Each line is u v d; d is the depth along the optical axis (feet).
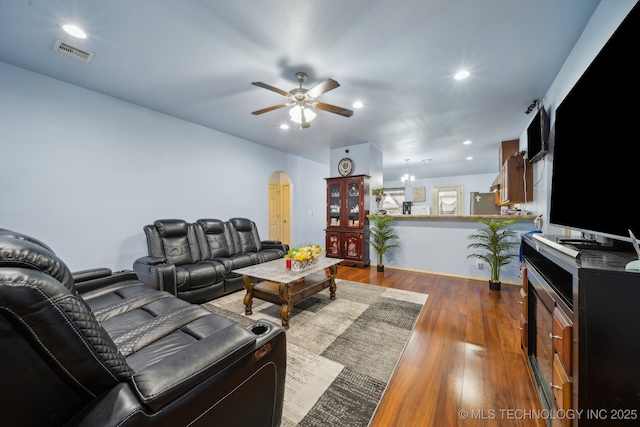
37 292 1.88
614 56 3.61
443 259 13.75
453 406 4.59
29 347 1.90
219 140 14.03
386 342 6.79
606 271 2.60
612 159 3.62
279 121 12.50
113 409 2.08
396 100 9.94
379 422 4.27
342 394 4.91
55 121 8.48
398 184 29.99
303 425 4.20
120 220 10.11
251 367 3.25
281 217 22.71
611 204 3.61
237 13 5.57
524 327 5.80
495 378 5.32
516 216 11.34
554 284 3.92
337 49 6.82
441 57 7.16
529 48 6.75
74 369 2.09
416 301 9.78
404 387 5.10
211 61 7.41
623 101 3.40
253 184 16.24
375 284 12.07
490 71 7.86
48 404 2.06
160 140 11.39
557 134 5.62
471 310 8.89
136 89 9.18
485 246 11.33
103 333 2.38
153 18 5.74
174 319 4.97
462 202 26.55
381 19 5.73
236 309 9.08
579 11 5.50
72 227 8.86
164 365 2.56
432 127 13.20
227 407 2.92
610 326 2.60
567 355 2.94
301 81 8.16
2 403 1.84
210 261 10.87
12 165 7.70
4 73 7.55
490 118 11.85
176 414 2.39
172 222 10.98
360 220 15.90
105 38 6.44
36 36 6.36
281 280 7.80
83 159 9.11
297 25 5.94
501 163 16.07
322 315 8.53
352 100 9.95
